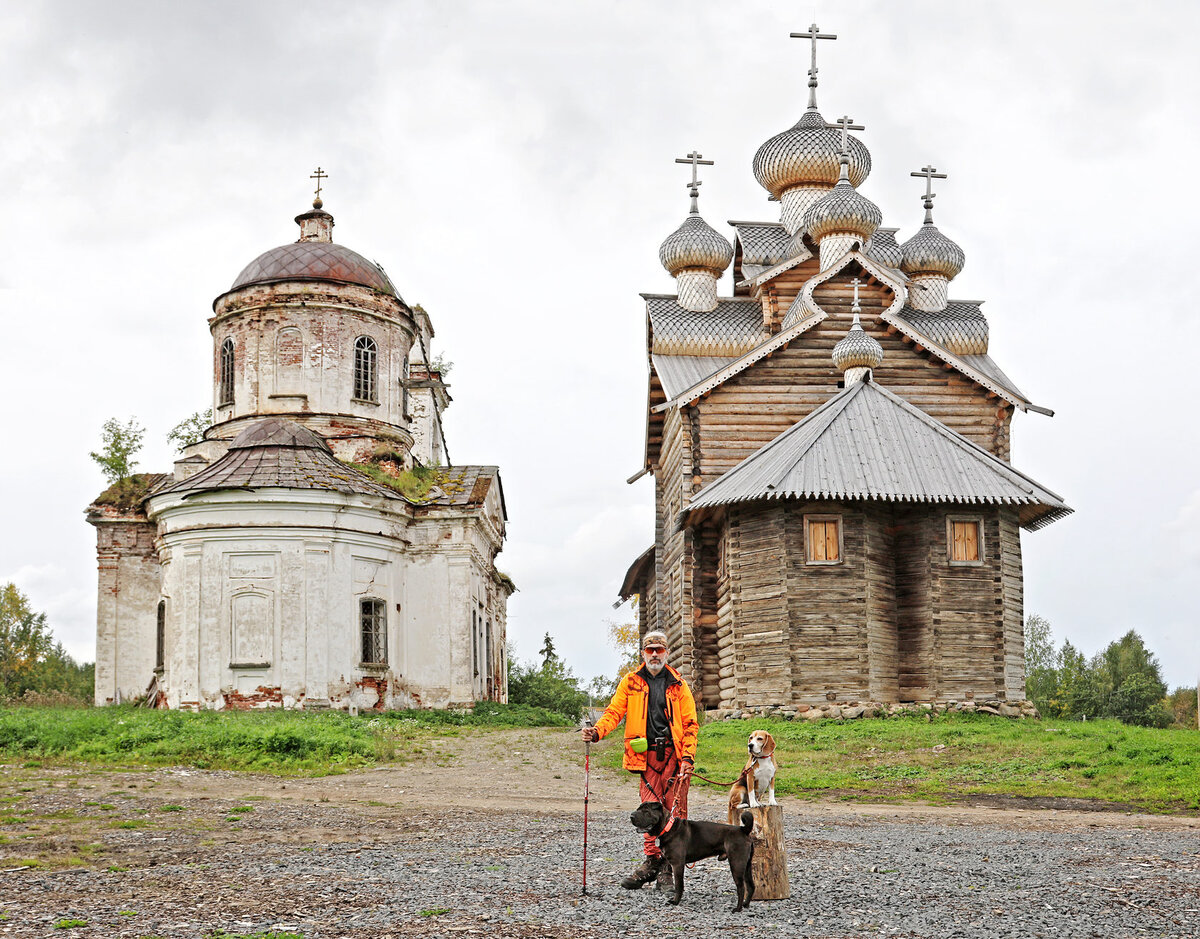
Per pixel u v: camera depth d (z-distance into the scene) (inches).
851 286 1405.0
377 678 1411.2
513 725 1392.7
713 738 997.8
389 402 1658.5
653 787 399.2
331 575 1374.3
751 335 1529.3
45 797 637.9
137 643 1565.0
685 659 1299.2
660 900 374.9
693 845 370.0
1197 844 507.2
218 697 1326.3
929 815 642.2
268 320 1612.9
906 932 329.1
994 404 1386.6
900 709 1124.5
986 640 1166.3
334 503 1378.0
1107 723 1079.6
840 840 520.4
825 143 1731.1
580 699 2438.5
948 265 1610.5
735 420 1355.8
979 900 373.4
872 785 778.2
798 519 1162.6
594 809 657.0
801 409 1363.2
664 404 1432.1
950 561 1175.6
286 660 1336.1
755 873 376.8
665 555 1604.3
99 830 520.4
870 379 1315.2
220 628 1339.8
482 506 1526.8
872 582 1163.9
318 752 900.6
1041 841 517.0
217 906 348.2
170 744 871.7
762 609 1166.3
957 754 877.8
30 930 316.2
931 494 1142.3
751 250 1750.7
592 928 330.0
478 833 527.2
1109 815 646.5
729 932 328.2
